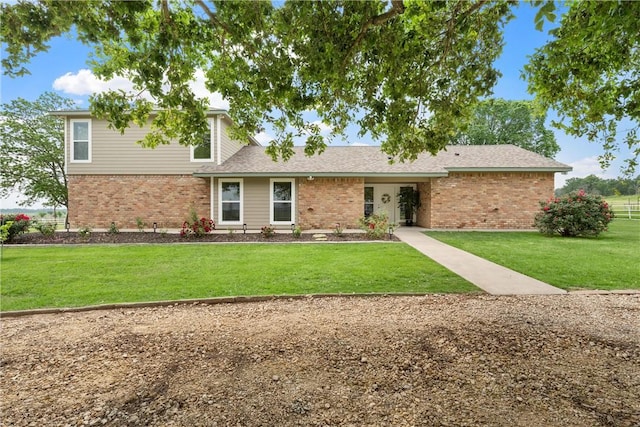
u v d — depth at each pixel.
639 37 3.10
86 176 13.99
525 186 14.02
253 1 3.29
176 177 14.11
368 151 16.48
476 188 14.09
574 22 3.12
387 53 3.72
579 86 4.12
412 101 4.46
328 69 3.66
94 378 2.63
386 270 6.46
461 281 5.66
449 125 4.70
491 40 3.73
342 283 5.54
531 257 7.73
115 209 14.05
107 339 3.38
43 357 3.00
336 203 13.92
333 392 2.41
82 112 13.65
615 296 4.79
